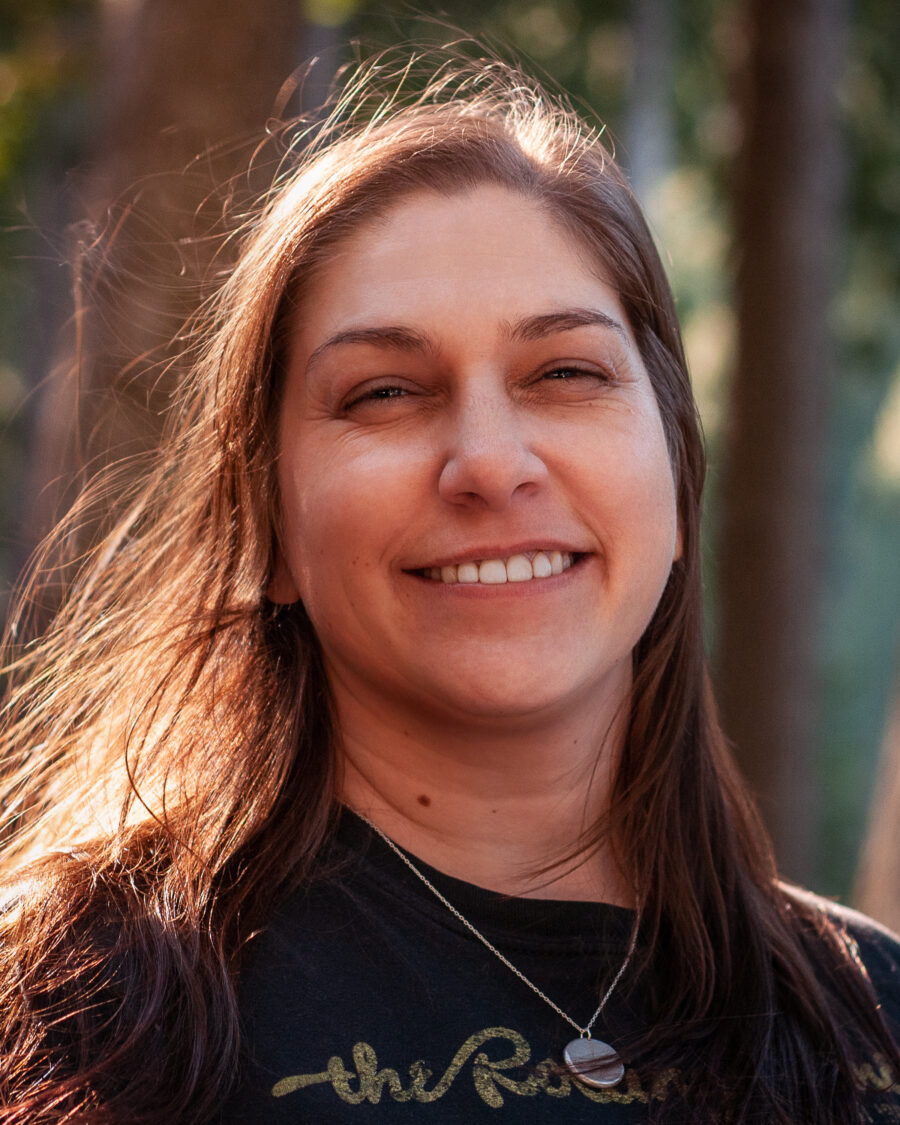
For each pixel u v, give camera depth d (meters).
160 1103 1.49
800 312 6.48
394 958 1.64
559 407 1.71
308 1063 1.54
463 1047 1.59
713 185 9.61
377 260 1.71
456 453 1.62
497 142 1.82
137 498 2.27
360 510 1.65
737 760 6.52
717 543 6.70
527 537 1.63
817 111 6.50
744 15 6.64
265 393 1.81
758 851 2.11
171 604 2.00
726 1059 1.73
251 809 1.76
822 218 6.54
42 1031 1.52
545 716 1.69
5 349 9.88
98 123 4.14
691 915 1.84
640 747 1.90
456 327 1.65
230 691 1.89
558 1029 1.66
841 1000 1.91
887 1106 1.81
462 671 1.63
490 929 1.69
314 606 1.74
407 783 1.77
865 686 14.95
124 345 2.81
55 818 2.01
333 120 2.23
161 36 3.51
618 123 9.11
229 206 2.76
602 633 1.70
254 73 3.50
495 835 1.78
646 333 1.87
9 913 1.64
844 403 15.18
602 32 9.09
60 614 2.14
